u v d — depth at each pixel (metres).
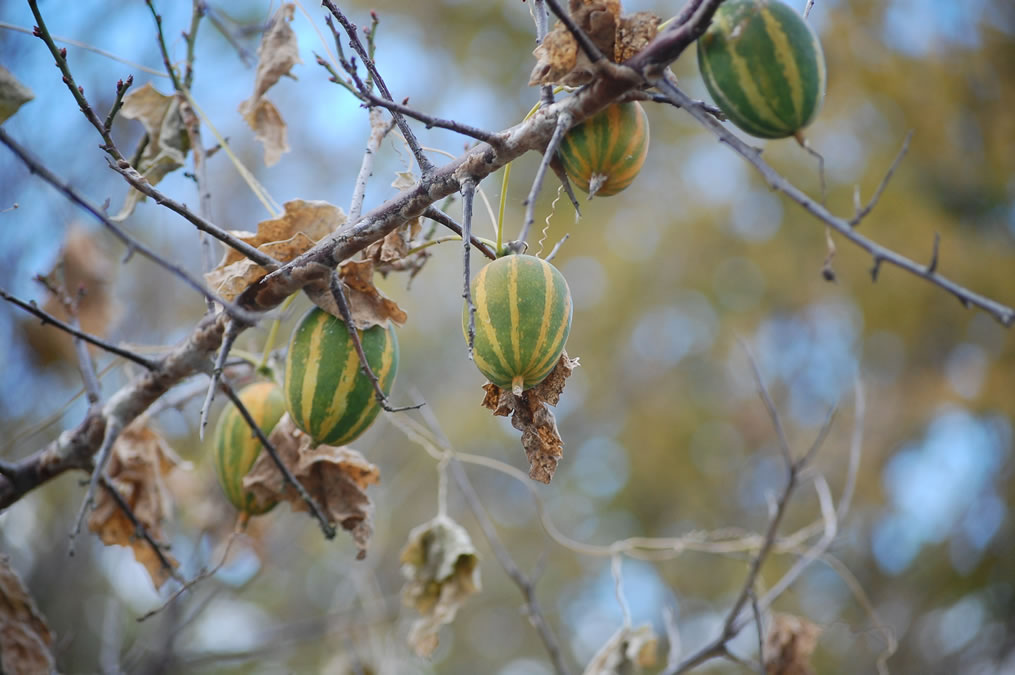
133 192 4.40
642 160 3.28
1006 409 11.02
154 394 3.71
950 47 12.01
